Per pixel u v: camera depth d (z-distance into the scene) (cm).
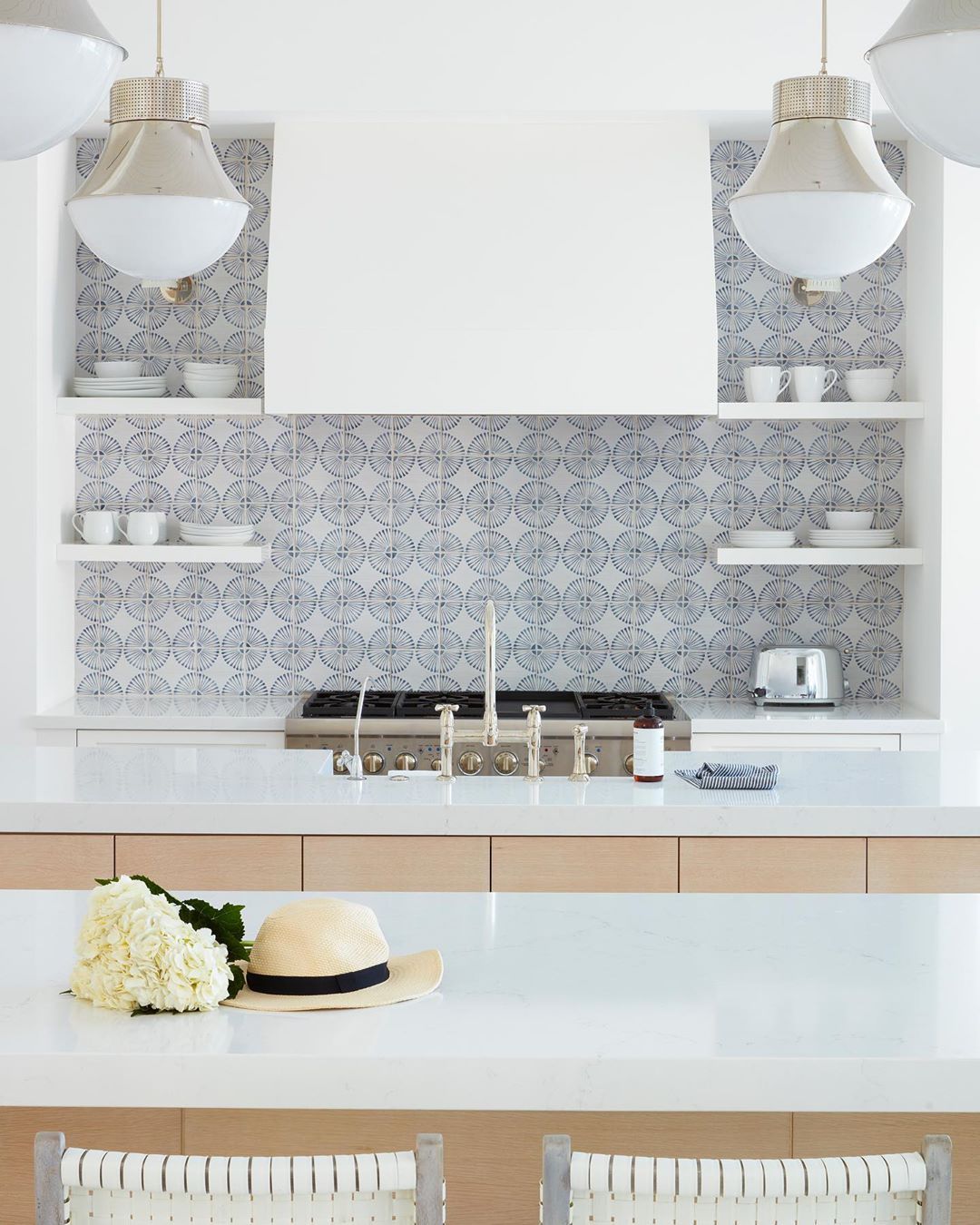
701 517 529
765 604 532
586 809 307
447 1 472
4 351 473
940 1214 135
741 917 234
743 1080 169
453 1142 194
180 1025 179
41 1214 136
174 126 235
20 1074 168
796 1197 135
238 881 308
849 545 505
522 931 225
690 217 480
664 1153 195
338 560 530
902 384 525
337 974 191
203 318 525
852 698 532
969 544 479
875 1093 169
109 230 232
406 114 480
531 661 532
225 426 526
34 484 476
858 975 202
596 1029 179
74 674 530
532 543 530
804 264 243
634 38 471
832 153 233
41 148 195
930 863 306
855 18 470
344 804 308
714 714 482
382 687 532
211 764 357
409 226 479
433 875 308
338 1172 135
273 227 479
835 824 306
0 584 477
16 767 350
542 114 479
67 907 234
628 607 531
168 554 498
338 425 527
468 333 475
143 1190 135
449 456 528
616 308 476
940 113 186
